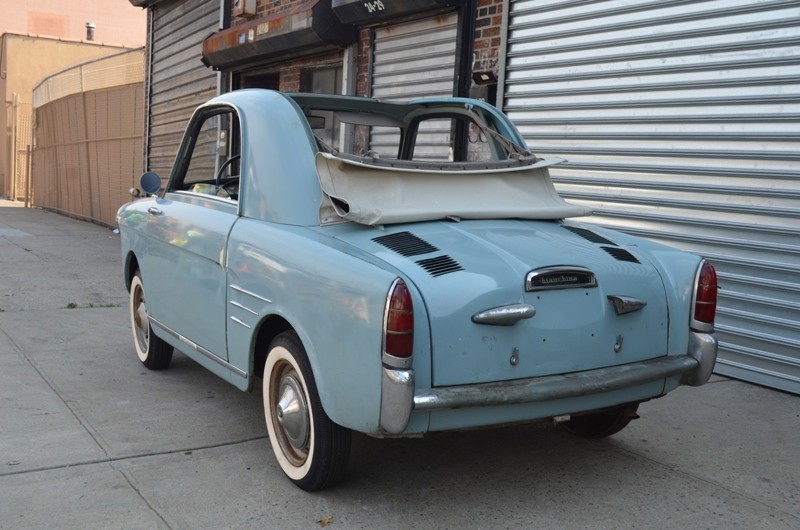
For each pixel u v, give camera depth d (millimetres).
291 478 3855
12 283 9344
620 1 6727
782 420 5070
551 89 7414
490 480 4016
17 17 35969
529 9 7566
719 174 6016
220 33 12281
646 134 6527
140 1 15922
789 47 5586
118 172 17125
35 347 6430
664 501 3818
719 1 6004
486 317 3344
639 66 6613
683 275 3982
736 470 4230
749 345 5883
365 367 3273
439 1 8109
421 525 3504
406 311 3188
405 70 9125
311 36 9930
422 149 5586
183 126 14523
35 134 24328
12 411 4828
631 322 3762
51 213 21656
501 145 4871
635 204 6648
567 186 7246
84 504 3611
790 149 5590
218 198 4730
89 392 5285
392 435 3283
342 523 3502
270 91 4539
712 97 6070
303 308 3602
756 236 5824
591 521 3588
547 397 3418
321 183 3871
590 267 3699
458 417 3336
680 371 3844
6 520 3434
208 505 3645
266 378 4023
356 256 3504
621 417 4344
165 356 5766
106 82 18203
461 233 3803
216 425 4719
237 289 4160
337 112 4902
